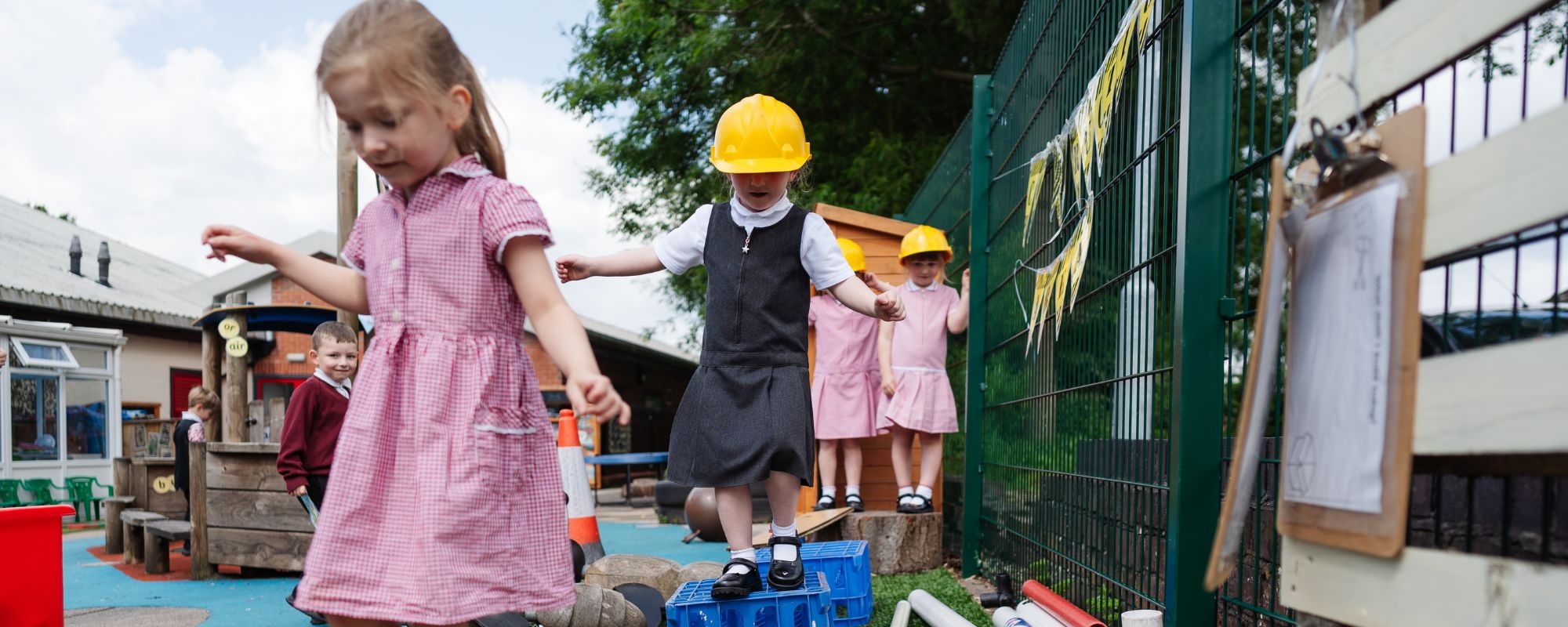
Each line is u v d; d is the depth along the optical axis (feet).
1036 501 13.92
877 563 18.04
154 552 20.48
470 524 5.89
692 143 52.19
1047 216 13.44
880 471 21.97
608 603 11.46
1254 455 4.76
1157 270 9.16
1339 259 4.80
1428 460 4.70
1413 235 4.35
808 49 45.55
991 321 17.40
